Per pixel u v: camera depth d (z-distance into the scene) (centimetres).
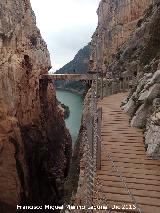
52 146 4628
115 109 1922
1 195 3231
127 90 2758
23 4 4119
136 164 1281
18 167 3334
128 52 4584
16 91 3434
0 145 3206
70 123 7688
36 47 4334
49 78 4369
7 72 3328
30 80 3872
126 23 5781
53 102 5031
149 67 2153
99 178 1202
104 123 1647
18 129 3372
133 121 1589
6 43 3475
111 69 4891
